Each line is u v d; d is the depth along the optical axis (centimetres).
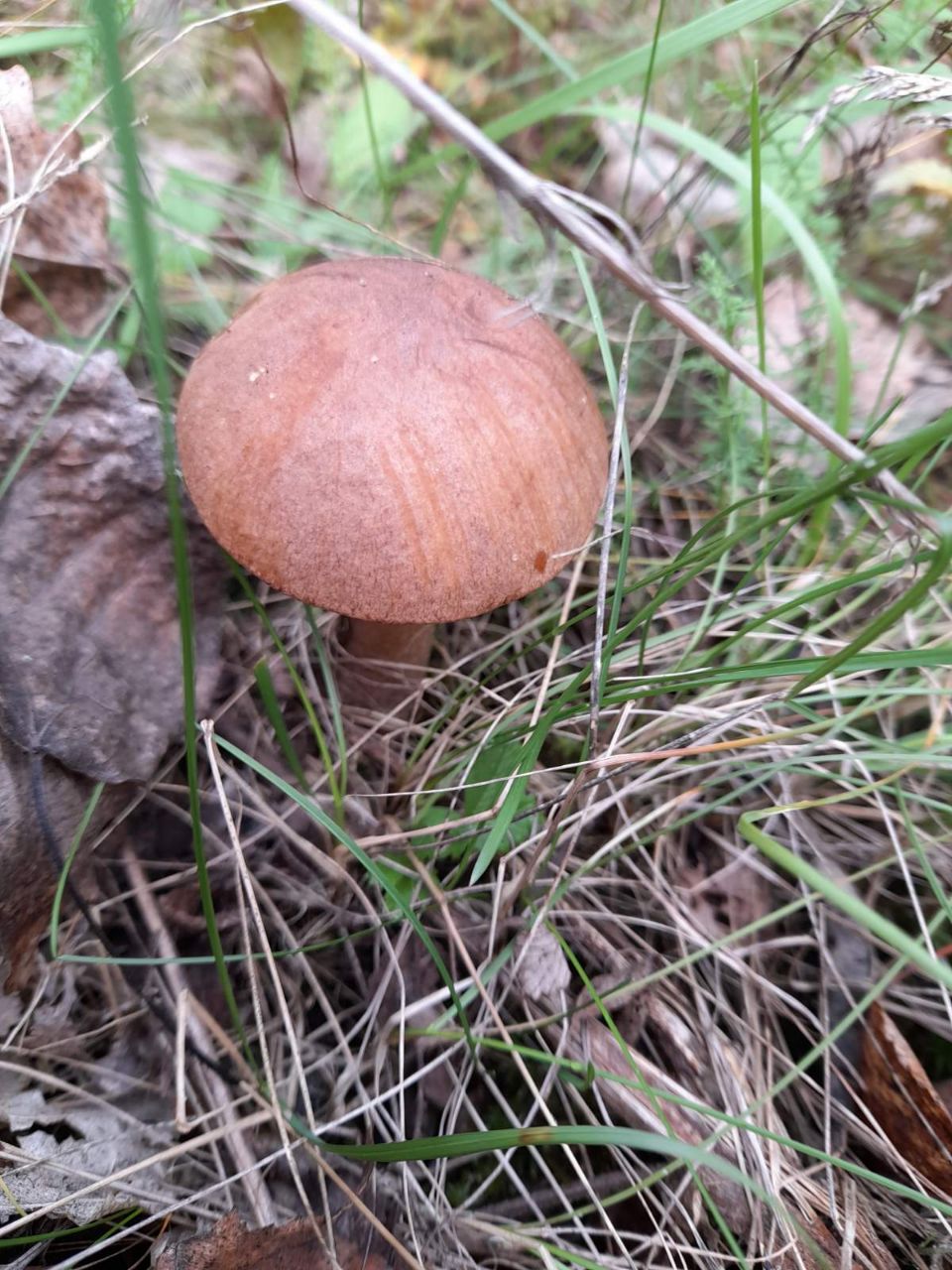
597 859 15
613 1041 15
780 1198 13
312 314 13
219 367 13
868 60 20
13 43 16
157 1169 13
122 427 15
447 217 20
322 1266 12
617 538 20
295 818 17
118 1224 12
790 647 17
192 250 21
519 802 14
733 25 16
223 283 21
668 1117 14
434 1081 15
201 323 20
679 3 24
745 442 20
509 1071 15
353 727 18
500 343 14
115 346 18
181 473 15
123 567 16
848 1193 14
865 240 23
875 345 23
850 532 19
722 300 19
